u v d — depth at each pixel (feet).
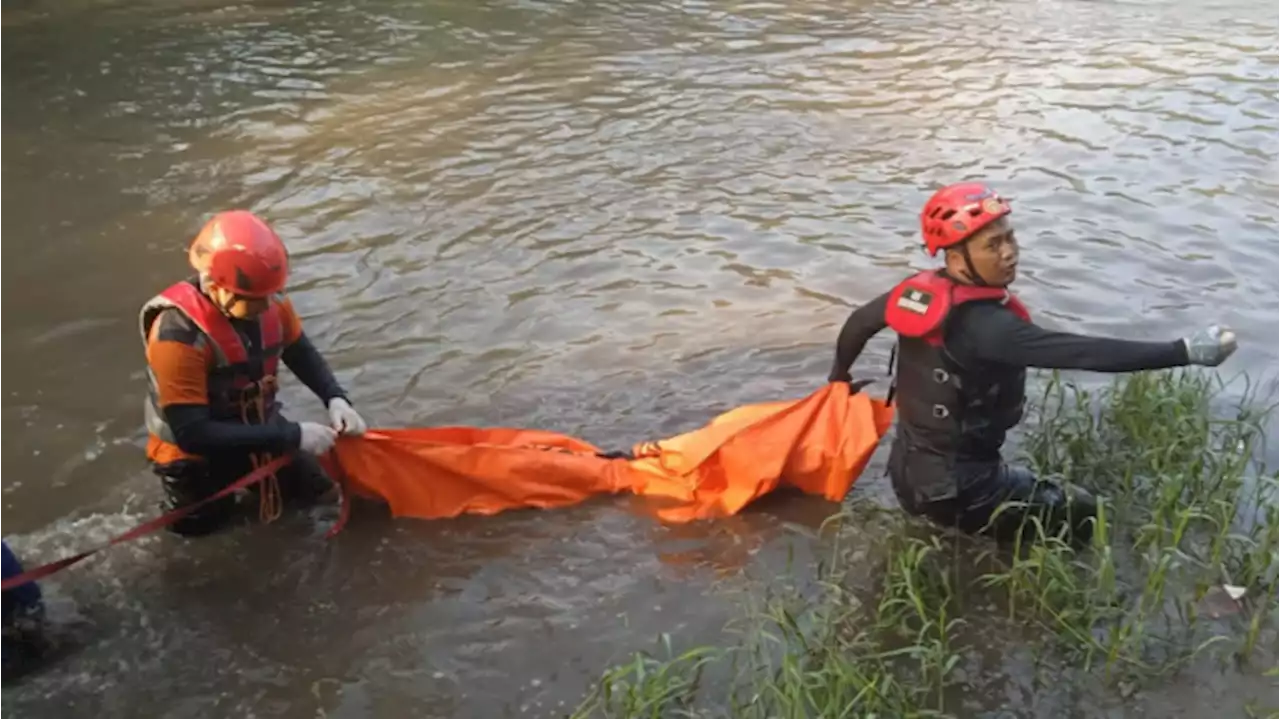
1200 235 21.03
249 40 33.01
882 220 21.85
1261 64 30.81
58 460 14.85
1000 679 11.27
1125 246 20.61
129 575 12.91
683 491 14.02
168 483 13.25
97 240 20.93
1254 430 14.73
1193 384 15.65
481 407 16.06
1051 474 13.78
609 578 12.80
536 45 32.81
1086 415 14.78
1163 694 11.03
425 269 19.99
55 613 12.33
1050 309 18.42
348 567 13.03
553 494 13.98
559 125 26.68
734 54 32.04
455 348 17.54
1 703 11.16
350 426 13.58
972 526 13.20
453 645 11.87
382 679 11.46
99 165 24.27
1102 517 12.10
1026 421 15.39
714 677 11.28
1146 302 18.65
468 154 25.00
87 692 11.32
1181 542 13.09
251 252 12.13
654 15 35.83
